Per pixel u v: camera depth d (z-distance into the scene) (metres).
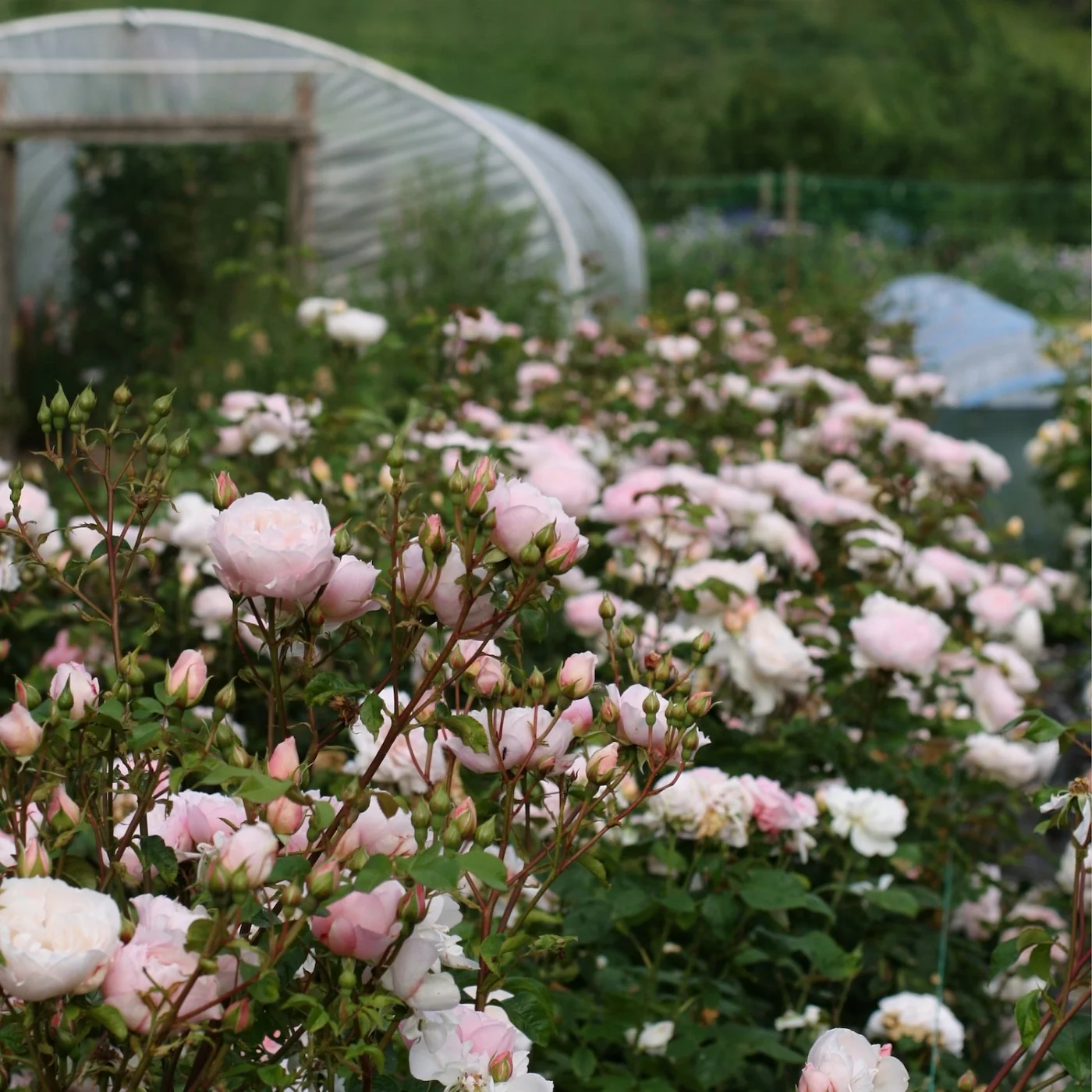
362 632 1.22
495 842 1.22
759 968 2.29
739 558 2.96
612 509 2.62
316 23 30.30
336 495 2.71
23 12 27.20
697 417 4.17
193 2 29.77
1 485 2.46
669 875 1.91
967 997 2.33
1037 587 3.48
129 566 1.25
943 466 3.52
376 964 1.05
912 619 2.35
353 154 9.02
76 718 1.11
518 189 8.85
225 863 0.94
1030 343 7.02
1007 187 20.09
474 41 30.38
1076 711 3.94
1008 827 2.60
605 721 1.24
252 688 2.55
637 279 11.09
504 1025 1.14
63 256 10.41
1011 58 29.02
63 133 8.98
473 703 1.45
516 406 4.22
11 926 0.93
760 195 17.75
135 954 0.97
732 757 2.28
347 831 1.08
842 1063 1.22
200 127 8.92
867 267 14.89
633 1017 1.85
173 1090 1.12
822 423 3.89
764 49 30.14
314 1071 1.16
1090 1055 1.46
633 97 28.97
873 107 27.19
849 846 2.19
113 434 1.23
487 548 1.11
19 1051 1.02
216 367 4.71
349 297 6.87
